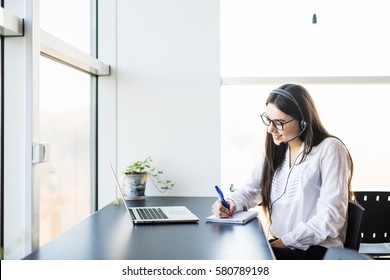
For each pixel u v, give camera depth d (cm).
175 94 298
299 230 190
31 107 189
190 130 297
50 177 237
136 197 272
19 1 189
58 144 248
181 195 297
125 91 300
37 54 193
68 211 262
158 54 299
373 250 254
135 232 171
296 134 212
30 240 190
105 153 300
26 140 190
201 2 297
